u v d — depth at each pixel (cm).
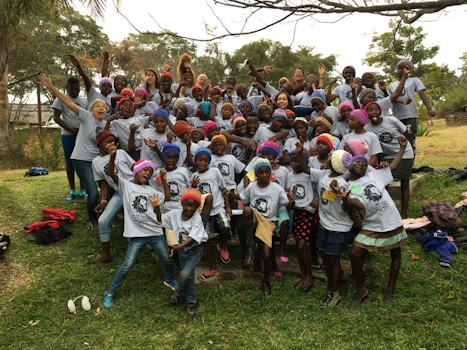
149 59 3581
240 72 3491
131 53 3441
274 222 483
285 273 509
